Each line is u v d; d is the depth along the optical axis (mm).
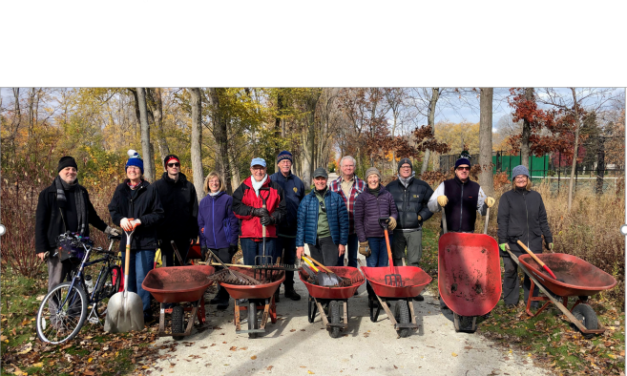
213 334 4672
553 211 9055
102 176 11508
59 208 4574
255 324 4520
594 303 5211
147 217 4805
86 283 4914
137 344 4367
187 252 5809
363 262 8094
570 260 4832
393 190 5715
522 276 6430
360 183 6078
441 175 13680
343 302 4668
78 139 13578
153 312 5363
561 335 4434
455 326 4664
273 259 5270
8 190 6836
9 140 8898
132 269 4984
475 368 3865
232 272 4441
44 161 7566
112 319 4352
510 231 5230
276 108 13367
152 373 3785
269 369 3857
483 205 5355
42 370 3779
